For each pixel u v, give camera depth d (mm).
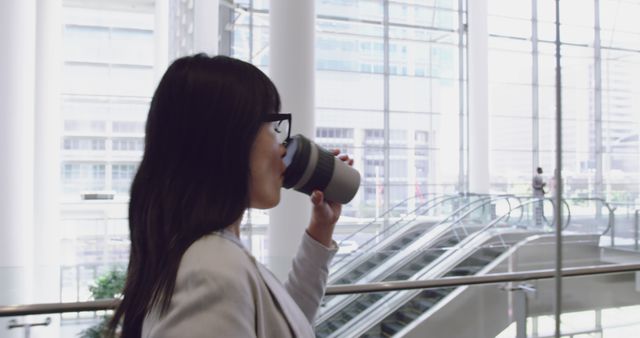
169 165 633
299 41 5043
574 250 6297
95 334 1612
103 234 10727
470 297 2455
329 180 833
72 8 12234
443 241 7016
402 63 10922
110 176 12422
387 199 10914
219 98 634
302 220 5016
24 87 5766
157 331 554
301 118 5031
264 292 627
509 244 5961
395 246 7473
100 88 12406
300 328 667
